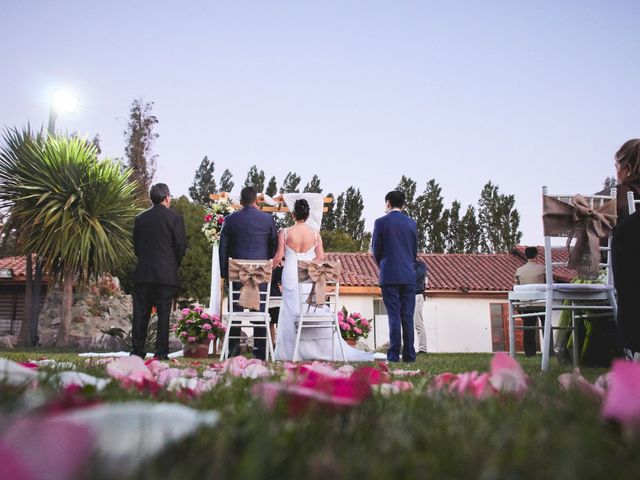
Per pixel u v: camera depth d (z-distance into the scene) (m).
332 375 1.27
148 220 5.51
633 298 2.34
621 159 3.60
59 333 10.90
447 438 0.65
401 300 5.70
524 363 4.95
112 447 0.46
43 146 11.69
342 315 7.98
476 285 18.59
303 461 0.54
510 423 0.75
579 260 3.89
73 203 11.27
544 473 0.48
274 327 7.27
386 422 0.76
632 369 0.66
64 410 0.57
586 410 0.88
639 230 2.30
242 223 5.98
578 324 4.54
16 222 11.27
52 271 11.17
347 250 36.62
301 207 6.39
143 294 5.54
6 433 0.38
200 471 0.50
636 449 0.58
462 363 4.50
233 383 1.52
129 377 1.27
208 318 7.54
